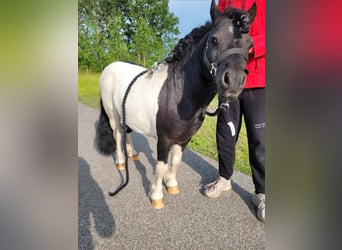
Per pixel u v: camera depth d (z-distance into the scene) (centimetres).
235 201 238
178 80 192
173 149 234
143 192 253
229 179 247
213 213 220
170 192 250
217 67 149
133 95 223
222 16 156
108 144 303
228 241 186
